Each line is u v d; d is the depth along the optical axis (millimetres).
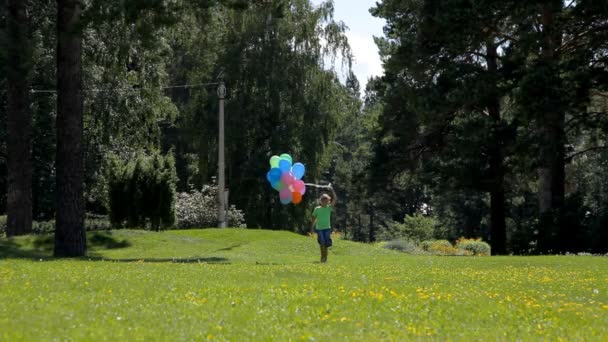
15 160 31453
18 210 31516
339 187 92562
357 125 88500
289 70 51344
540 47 35312
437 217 84375
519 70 34906
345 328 9828
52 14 32531
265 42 51125
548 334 9914
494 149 37656
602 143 52094
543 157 35219
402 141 43656
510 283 16453
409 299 12703
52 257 23578
